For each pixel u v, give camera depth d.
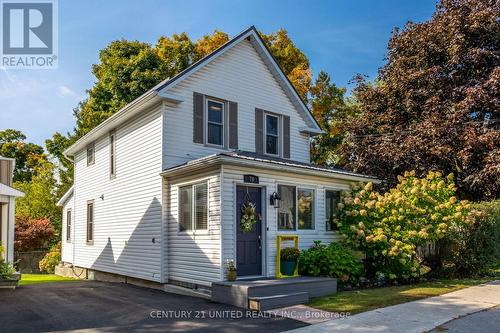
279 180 11.67
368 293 10.38
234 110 14.21
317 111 28.20
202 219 10.98
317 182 12.81
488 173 15.94
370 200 13.03
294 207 12.04
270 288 9.38
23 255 24.00
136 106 13.23
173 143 12.61
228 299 9.52
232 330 7.12
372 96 20.86
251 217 10.73
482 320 7.58
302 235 12.12
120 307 9.27
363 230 12.26
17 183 31.28
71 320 7.98
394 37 21.23
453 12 18.59
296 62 27.52
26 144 42.69
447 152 17.02
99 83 28.69
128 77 26.38
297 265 11.16
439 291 10.42
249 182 10.91
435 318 7.73
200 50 27.02
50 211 27.73
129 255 14.05
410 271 12.02
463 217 12.29
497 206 13.88
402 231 12.23
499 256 13.55
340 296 10.06
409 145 17.95
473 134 16.58
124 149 14.74
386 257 12.18
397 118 20.06
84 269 17.84
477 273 13.38
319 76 28.61
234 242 10.47
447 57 19.20
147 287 13.02
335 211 13.38
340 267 11.18
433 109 18.30
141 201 13.44
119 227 14.83
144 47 28.83
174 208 12.13
